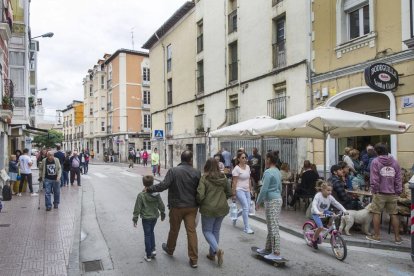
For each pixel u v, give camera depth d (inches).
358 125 327.3
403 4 414.6
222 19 864.9
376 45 449.4
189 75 1051.3
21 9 806.5
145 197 246.8
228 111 824.9
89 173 1061.8
